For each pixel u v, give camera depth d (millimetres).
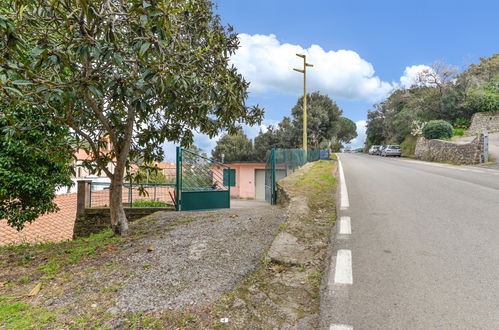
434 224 4672
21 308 2771
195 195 8336
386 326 2201
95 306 2732
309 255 3564
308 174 11617
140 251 4266
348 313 2385
